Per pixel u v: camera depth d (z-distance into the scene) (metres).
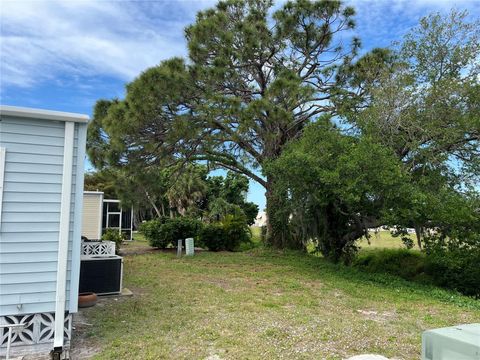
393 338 4.54
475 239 8.67
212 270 9.78
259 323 4.99
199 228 15.78
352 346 4.22
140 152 11.89
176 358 3.76
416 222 9.20
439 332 2.80
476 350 2.49
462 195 8.89
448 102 8.92
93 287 6.42
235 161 14.85
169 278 8.40
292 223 13.29
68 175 4.09
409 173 8.90
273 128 11.96
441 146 9.04
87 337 4.36
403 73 9.58
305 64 13.59
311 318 5.33
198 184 24.31
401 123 9.12
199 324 4.89
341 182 8.64
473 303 7.04
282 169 9.87
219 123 11.68
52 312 3.95
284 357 3.84
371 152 8.22
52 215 4.03
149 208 27.22
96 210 13.84
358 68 12.06
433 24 9.62
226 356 3.82
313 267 10.81
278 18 12.70
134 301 6.12
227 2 13.30
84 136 4.23
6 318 3.79
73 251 4.10
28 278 3.88
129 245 17.50
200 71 10.84
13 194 3.89
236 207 22.14
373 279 9.26
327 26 13.06
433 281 10.12
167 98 10.53
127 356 3.79
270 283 8.16
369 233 12.32
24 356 3.80
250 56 12.27
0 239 3.81
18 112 3.88
